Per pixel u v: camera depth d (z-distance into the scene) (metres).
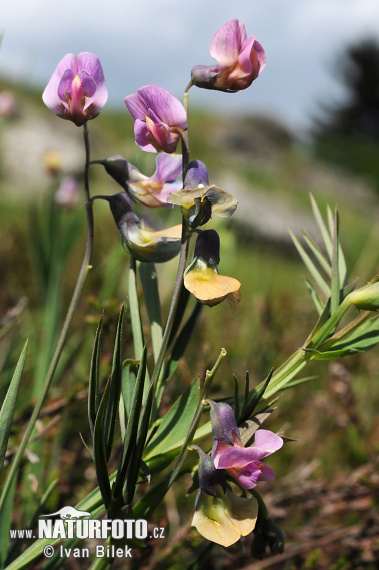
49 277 0.39
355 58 6.73
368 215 3.25
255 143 3.91
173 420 0.21
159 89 0.20
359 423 0.42
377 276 0.21
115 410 0.20
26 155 1.63
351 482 0.34
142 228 0.22
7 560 0.23
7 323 0.35
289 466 0.44
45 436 0.33
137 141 0.20
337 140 5.02
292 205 2.57
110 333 0.31
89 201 0.21
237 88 0.20
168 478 0.20
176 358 0.23
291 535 0.34
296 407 0.49
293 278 1.11
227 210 0.19
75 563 0.29
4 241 0.64
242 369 0.50
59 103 0.21
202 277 0.19
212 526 0.19
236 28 0.20
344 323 0.43
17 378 0.20
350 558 0.32
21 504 0.30
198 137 3.63
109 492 0.20
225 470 0.19
